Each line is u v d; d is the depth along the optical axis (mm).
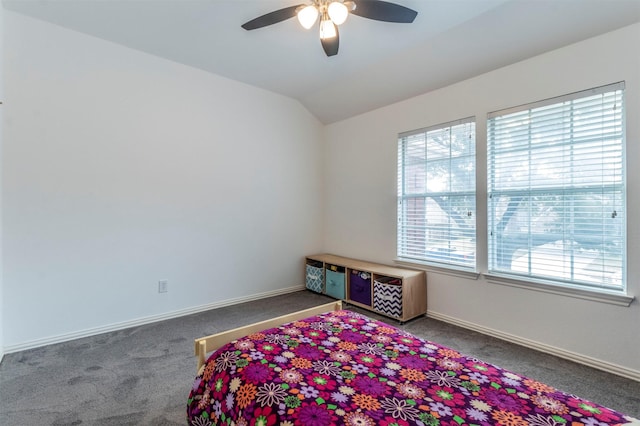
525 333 2531
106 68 2789
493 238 2764
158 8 2338
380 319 3135
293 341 1556
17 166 2422
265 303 3668
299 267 4273
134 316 2971
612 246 2152
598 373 2117
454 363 1378
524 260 2580
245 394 1168
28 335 2473
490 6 2211
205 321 3090
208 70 3348
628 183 2053
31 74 2465
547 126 2430
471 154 2895
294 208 4195
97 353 2410
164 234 3139
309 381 1208
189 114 3270
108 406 1777
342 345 1531
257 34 2660
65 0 2252
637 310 2029
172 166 3176
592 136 2221
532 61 2465
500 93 2662
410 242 3447
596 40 2158
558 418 1019
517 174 2605
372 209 3816
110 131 2820
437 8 2236
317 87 3762
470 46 2592
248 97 3713
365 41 2697
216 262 3496
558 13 2121
